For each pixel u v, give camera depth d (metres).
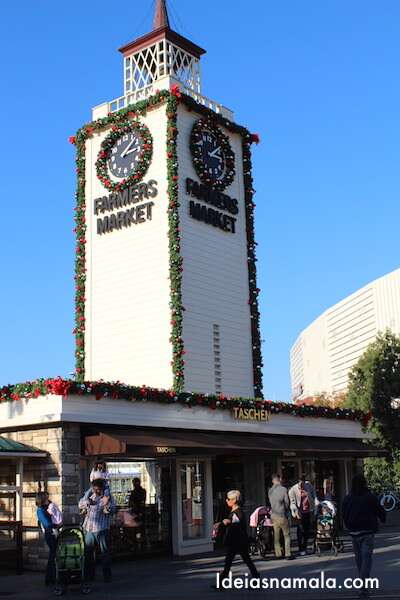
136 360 28.31
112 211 30.23
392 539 23.20
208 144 30.64
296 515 20.53
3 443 17.98
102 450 18.56
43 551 18.03
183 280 28.12
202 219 29.53
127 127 30.36
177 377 26.95
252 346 30.88
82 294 30.16
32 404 19.00
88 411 19.05
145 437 19.45
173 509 21.19
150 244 28.80
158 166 29.30
